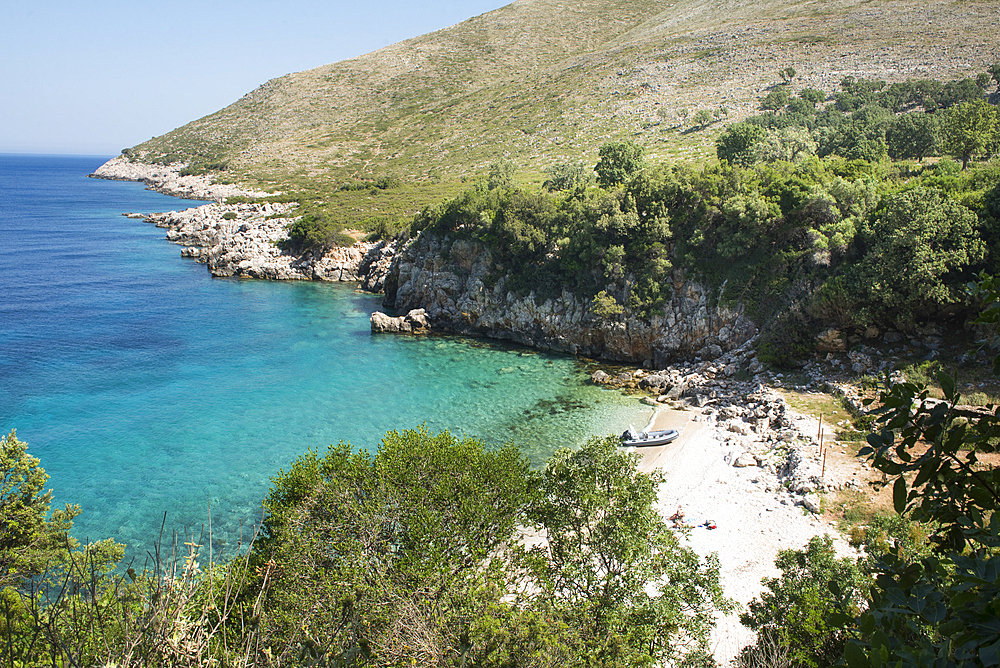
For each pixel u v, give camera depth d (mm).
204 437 48656
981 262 50719
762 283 61906
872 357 52406
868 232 55844
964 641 5871
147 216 176000
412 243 92375
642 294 67438
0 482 25016
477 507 23812
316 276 111812
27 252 125188
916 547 20672
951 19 154500
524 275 76188
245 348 71625
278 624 15031
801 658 17016
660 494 38875
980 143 82188
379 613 16469
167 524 36969
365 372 64125
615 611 19734
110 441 47719
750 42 185000
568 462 24234
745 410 50594
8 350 68375
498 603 18250
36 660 10031
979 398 43562
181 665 9383
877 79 138000
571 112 183375
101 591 11578
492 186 116500
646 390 59219
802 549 31109
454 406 55375
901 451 7203
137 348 70500
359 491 24656
